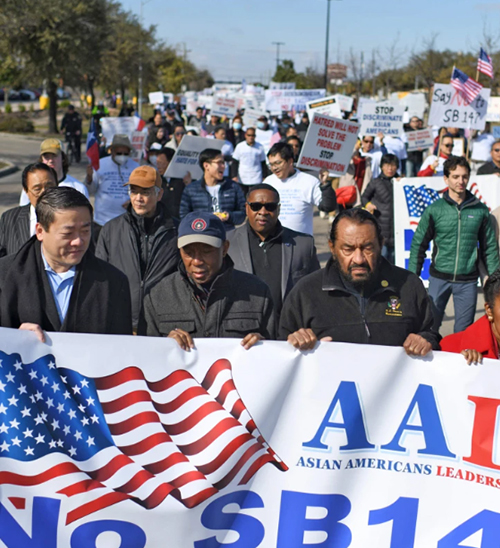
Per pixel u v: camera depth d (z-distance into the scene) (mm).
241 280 3703
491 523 3082
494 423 3125
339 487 3113
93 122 11492
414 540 3102
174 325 3631
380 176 8969
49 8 36969
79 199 3133
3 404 2947
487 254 6172
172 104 44000
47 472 2928
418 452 3139
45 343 3045
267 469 3100
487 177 9297
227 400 3131
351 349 3162
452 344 3662
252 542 3051
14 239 4926
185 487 3008
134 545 2938
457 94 12250
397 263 8867
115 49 56250
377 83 56875
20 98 81125
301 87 65000
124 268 5000
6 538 2869
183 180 8836
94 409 3045
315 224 14258
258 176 13930
